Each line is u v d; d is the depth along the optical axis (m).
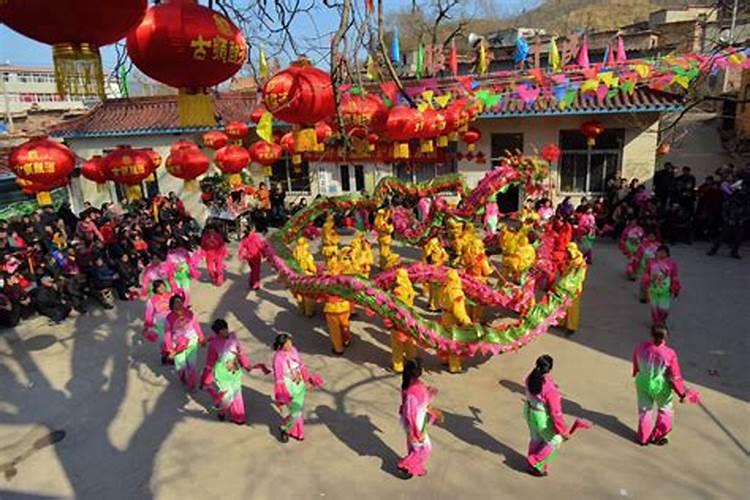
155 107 19.09
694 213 14.28
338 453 6.29
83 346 9.62
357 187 18.30
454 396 7.38
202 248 12.65
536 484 5.59
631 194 14.45
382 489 5.64
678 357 8.06
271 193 17.88
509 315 10.09
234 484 5.84
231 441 6.61
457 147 16.72
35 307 10.95
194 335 7.80
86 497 5.74
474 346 7.30
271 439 6.62
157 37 3.43
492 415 6.89
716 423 6.43
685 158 24.20
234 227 16.98
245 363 6.86
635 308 10.09
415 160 17.08
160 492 5.76
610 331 9.15
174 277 10.83
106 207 14.70
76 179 19.23
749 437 6.14
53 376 8.52
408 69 22.30
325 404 7.36
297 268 9.95
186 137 17.42
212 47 3.53
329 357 8.80
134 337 9.96
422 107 8.98
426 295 11.30
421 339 7.43
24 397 7.89
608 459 5.90
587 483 5.55
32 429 7.07
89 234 12.27
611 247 14.27
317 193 18.75
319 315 10.68
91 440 6.77
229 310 11.13
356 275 8.14
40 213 13.49
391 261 12.71
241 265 14.34
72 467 6.25
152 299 8.46
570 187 16.02
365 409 7.20
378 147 17.02
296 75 5.59
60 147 7.21
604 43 21.98
